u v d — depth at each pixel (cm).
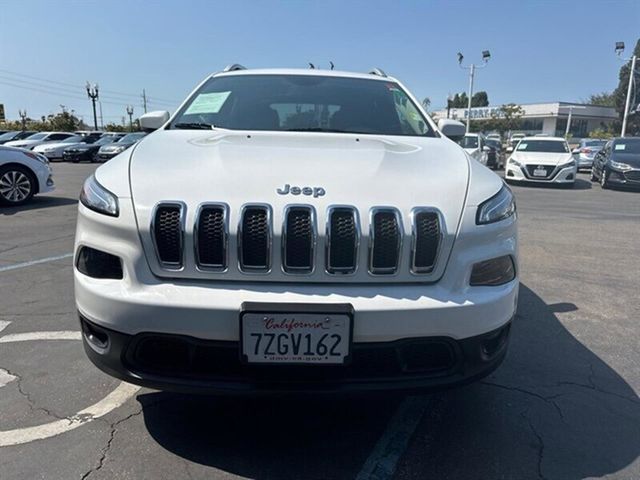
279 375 198
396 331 194
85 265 210
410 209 204
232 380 198
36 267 499
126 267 200
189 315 190
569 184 1452
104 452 223
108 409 256
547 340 349
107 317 199
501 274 216
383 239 200
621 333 363
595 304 425
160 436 235
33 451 222
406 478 211
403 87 369
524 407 264
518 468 217
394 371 202
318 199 202
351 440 235
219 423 246
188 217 197
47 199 991
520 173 1444
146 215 199
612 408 265
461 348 203
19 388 274
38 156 929
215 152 234
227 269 197
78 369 295
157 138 270
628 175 1341
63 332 344
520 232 741
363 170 220
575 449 230
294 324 190
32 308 387
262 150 235
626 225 809
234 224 195
